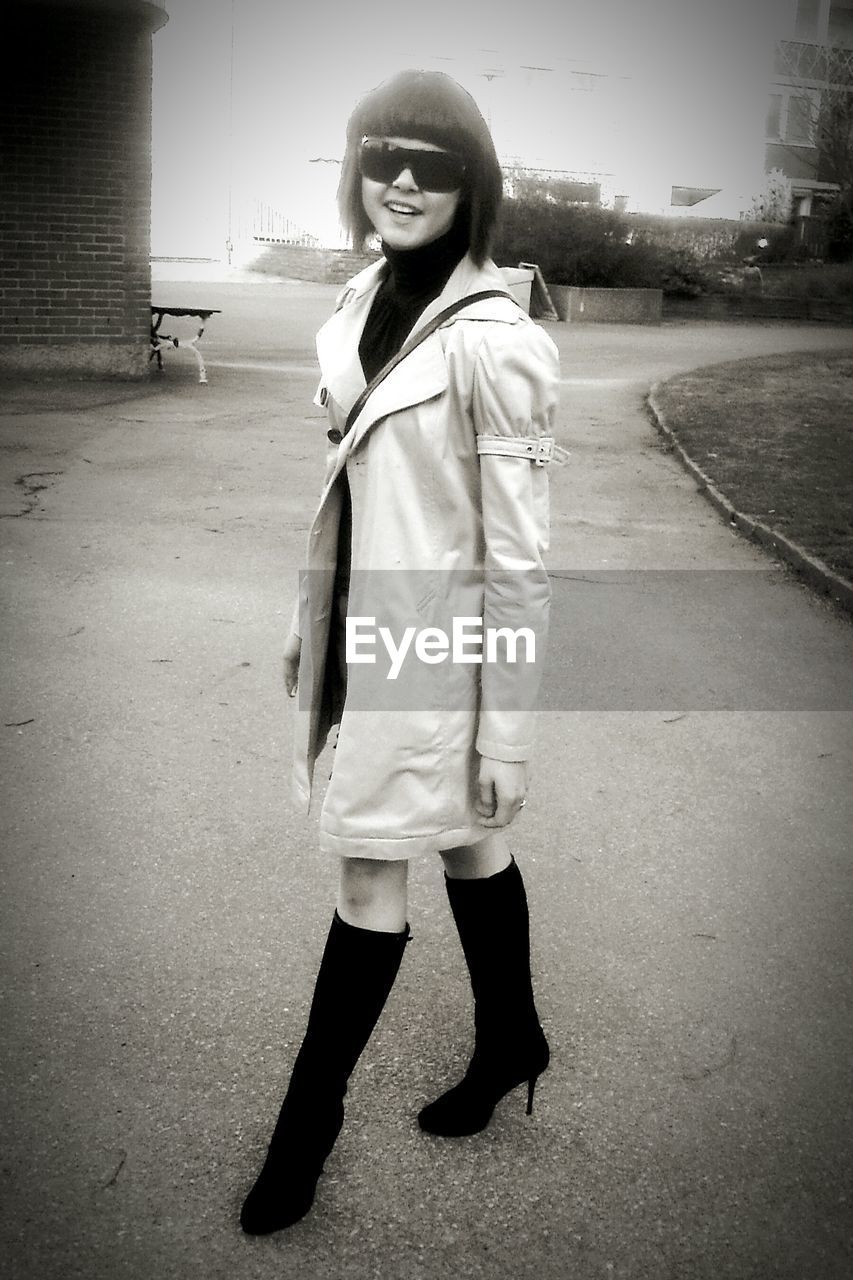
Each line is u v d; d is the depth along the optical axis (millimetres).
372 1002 2352
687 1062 2869
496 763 2201
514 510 2109
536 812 4145
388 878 2340
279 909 3459
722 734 4898
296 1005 3023
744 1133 2639
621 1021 3014
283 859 3744
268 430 11133
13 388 12578
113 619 5883
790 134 33594
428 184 2109
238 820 3975
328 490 2248
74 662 5309
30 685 5027
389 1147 2568
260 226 31422
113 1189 2410
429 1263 2270
